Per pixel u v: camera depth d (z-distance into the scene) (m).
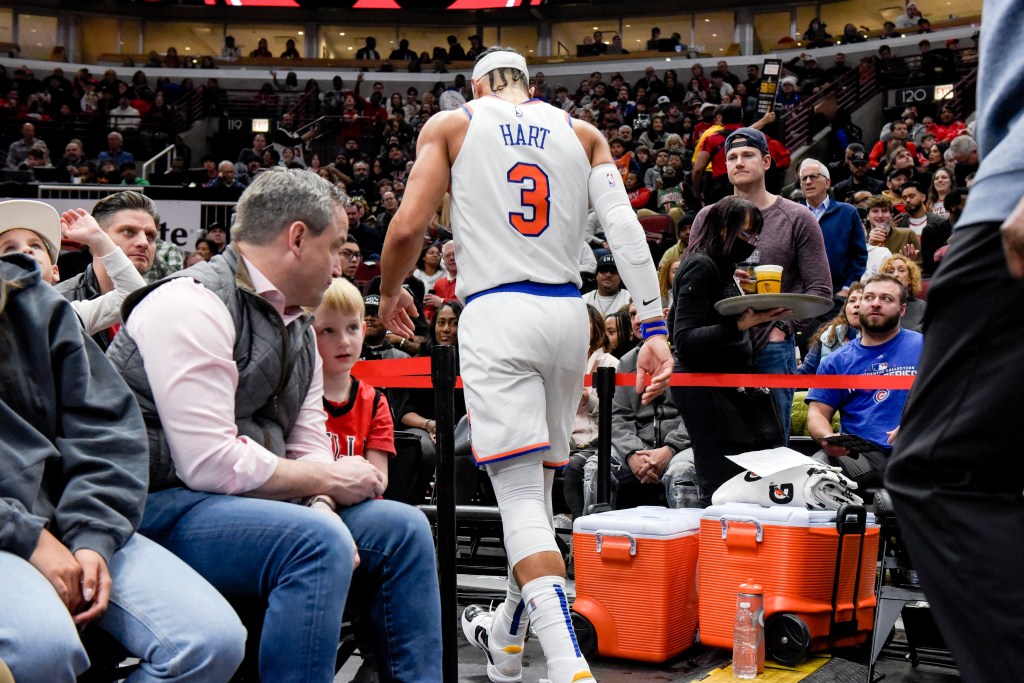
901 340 4.35
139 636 1.82
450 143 2.75
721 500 3.58
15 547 1.77
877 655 3.06
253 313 2.23
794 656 3.23
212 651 1.80
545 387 2.68
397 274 2.79
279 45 28.73
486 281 2.66
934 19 26.28
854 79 20.83
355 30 28.56
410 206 2.71
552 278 2.67
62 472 1.94
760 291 3.93
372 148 21.16
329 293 3.03
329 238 2.26
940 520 1.52
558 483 5.30
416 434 4.48
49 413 1.96
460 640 3.81
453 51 26.08
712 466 3.83
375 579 2.26
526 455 2.59
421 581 2.24
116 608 1.85
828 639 3.39
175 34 28.30
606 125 19.81
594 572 3.46
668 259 7.13
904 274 5.63
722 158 9.98
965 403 1.51
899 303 4.29
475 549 5.05
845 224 6.10
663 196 12.76
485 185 2.69
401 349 6.39
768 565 3.32
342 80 24.84
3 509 1.77
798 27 26.70
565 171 2.74
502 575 4.82
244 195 2.28
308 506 2.23
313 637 1.97
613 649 3.42
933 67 20.42
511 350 2.59
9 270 1.99
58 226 3.17
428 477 4.75
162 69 24.88
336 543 2.01
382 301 2.88
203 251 10.64
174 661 1.78
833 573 3.34
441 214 5.86
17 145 19.84
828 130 18.70
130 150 20.97
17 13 26.36
